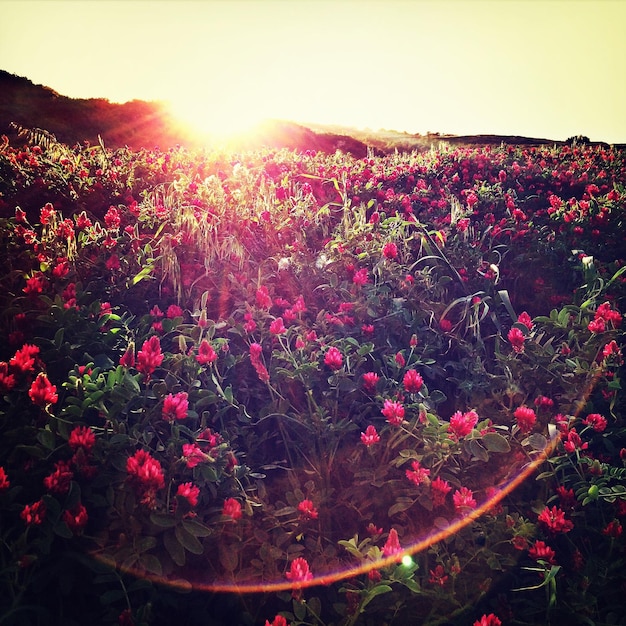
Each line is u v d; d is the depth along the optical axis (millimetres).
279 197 2008
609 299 1488
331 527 980
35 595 798
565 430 1013
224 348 1108
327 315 1269
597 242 1984
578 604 846
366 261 1542
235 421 1092
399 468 1003
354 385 1065
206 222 1582
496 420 1123
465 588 867
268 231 1675
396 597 845
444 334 1316
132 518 798
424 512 978
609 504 979
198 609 839
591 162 3537
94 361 1011
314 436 1038
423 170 2934
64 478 793
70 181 2105
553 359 1178
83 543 801
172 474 855
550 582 861
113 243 1474
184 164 2662
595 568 894
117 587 807
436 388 1283
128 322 1191
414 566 801
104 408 871
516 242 1844
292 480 995
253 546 914
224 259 1475
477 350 1290
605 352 1150
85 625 798
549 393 1203
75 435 810
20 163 2232
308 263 1489
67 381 1002
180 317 1142
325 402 1083
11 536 804
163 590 812
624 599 872
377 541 942
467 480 996
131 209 1792
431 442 951
